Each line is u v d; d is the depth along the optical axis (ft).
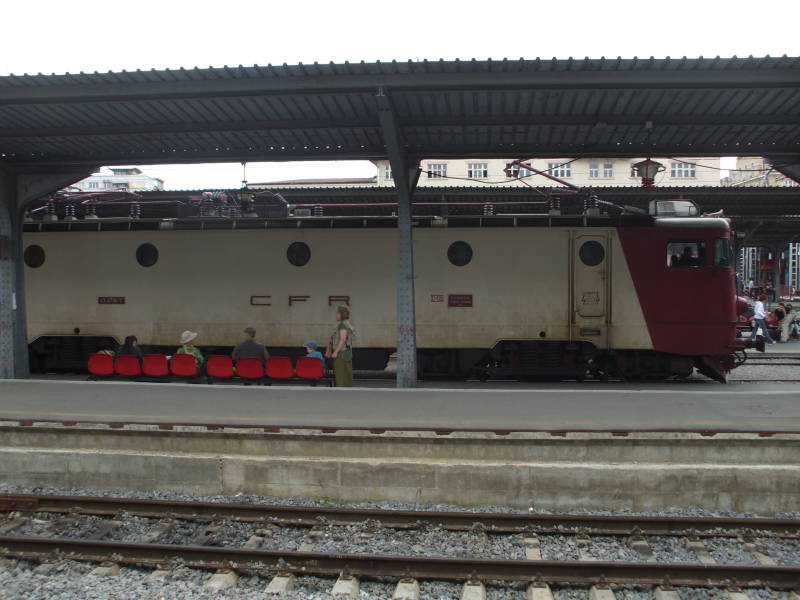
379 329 43.86
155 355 37.81
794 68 26.81
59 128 34.47
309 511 21.31
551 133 34.78
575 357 43.93
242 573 17.87
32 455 24.53
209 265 45.39
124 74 28.48
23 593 16.55
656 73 27.30
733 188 63.31
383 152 37.37
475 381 44.19
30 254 47.19
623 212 44.93
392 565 17.71
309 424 25.22
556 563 17.26
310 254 44.47
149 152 38.75
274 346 44.80
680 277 42.24
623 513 21.99
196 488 23.63
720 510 22.00
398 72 28.25
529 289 42.93
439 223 43.21
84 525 21.07
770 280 154.40
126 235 46.19
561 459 23.12
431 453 23.38
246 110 32.07
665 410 27.25
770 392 30.63
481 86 28.14
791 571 16.79
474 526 20.27
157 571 17.69
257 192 47.55
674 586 16.88
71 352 47.55
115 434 24.86
